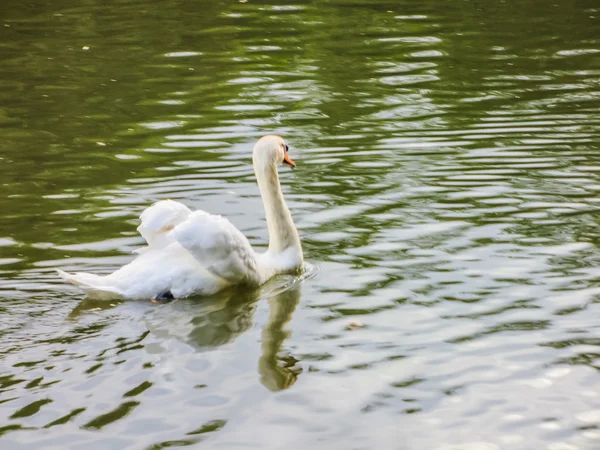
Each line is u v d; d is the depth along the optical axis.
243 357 8.53
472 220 11.84
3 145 16.12
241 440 7.16
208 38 24.41
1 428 7.31
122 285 9.84
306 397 7.78
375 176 13.78
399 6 28.11
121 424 7.38
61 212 12.73
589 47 22.30
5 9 28.44
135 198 13.25
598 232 11.28
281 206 10.86
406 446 7.03
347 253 11.05
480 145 15.09
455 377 8.04
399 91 18.95
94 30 25.55
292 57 22.25
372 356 8.48
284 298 9.96
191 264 10.09
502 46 22.70
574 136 15.36
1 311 9.48
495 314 9.23
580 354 8.35
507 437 7.12
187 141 16.03
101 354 8.55
